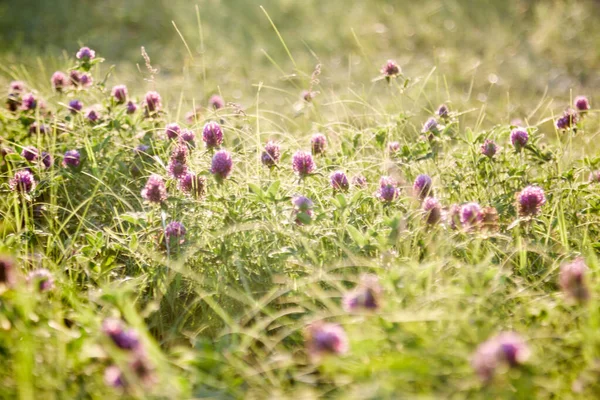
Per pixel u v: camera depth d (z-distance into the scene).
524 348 1.36
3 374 1.43
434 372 1.40
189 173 1.62
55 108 1.98
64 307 1.54
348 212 1.60
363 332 1.45
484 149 1.69
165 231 1.57
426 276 1.48
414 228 1.61
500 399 1.39
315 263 1.55
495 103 2.35
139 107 1.86
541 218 1.64
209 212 1.61
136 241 1.58
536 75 2.74
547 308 1.47
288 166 1.70
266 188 1.68
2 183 1.72
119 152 1.77
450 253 1.58
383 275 1.48
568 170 1.69
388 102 2.20
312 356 1.39
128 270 1.61
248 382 1.45
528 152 1.73
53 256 1.63
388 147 1.75
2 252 1.54
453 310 1.46
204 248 1.59
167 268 1.57
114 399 1.41
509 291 1.54
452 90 2.52
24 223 1.69
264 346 1.51
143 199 1.71
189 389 1.40
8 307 1.45
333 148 1.83
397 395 1.38
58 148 1.78
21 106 1.85
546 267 1.59
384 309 1.44
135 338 1.39
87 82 1.87
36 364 1.43
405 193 1.70
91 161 1.72
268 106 2.32
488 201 1.66
